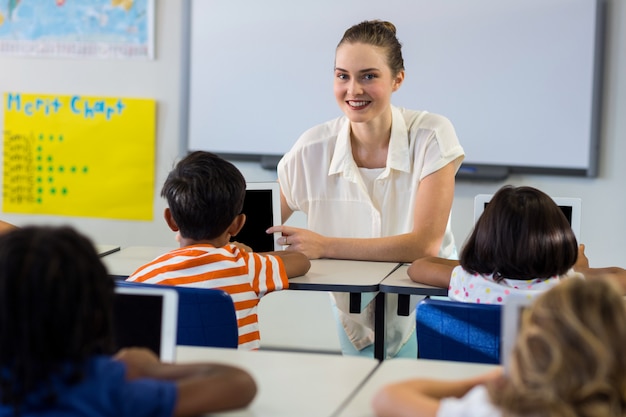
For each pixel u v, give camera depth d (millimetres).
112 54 4172
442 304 1801
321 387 1390
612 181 3836
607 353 952
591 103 3805
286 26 4023
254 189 2686
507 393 1001
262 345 4223
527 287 1912
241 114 4105
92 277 1087
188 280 2055
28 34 4215
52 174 4270
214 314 1877
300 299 4176
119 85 4184
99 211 4262
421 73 3930
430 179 2682
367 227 2775
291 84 4051
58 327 1055
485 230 1931
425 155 2699
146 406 1133
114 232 4277
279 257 2311
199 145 4152
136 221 4254
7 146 4273
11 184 4297
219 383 1219
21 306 1040
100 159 4238
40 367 1057
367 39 2600
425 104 3943
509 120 3883
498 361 1784
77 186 4262
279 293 4188
